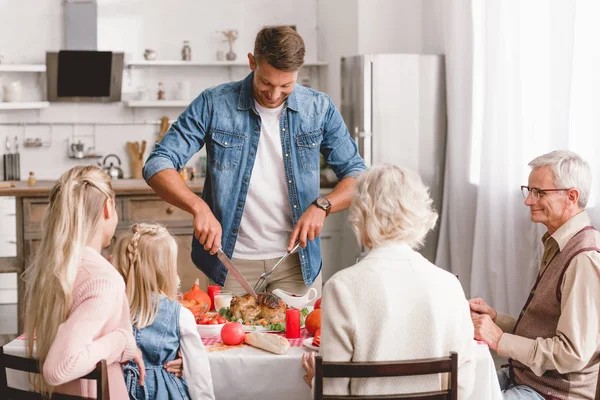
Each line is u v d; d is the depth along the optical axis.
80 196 1.91
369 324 1.77
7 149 6.27
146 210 5.16
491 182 4.64
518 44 4.39
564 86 3.94
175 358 2.22
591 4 3.71
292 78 2.47
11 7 6.18
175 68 6.51
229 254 2.71
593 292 2.22
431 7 5.61
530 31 4.30
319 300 2.56
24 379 2.22
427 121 5.29
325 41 6.54
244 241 2.72
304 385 2.15
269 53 2.41
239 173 2.68
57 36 6.25
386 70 5.22
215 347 2.25
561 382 2.32
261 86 2.50
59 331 1.78
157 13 6.44
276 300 2.48
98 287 1.83
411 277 1.80
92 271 1.86
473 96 4.97
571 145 3.88
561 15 3.95
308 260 2.72
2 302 6.03
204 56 6.55
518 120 4.41
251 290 2.52
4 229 5.93
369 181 1.83
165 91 6.51
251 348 2.24
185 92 6.38
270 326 2.42
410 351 1.78
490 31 4.63
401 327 1.77
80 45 6.21
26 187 5.05
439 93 5.29
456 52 5.07
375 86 5.21
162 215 5.18
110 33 6.38
